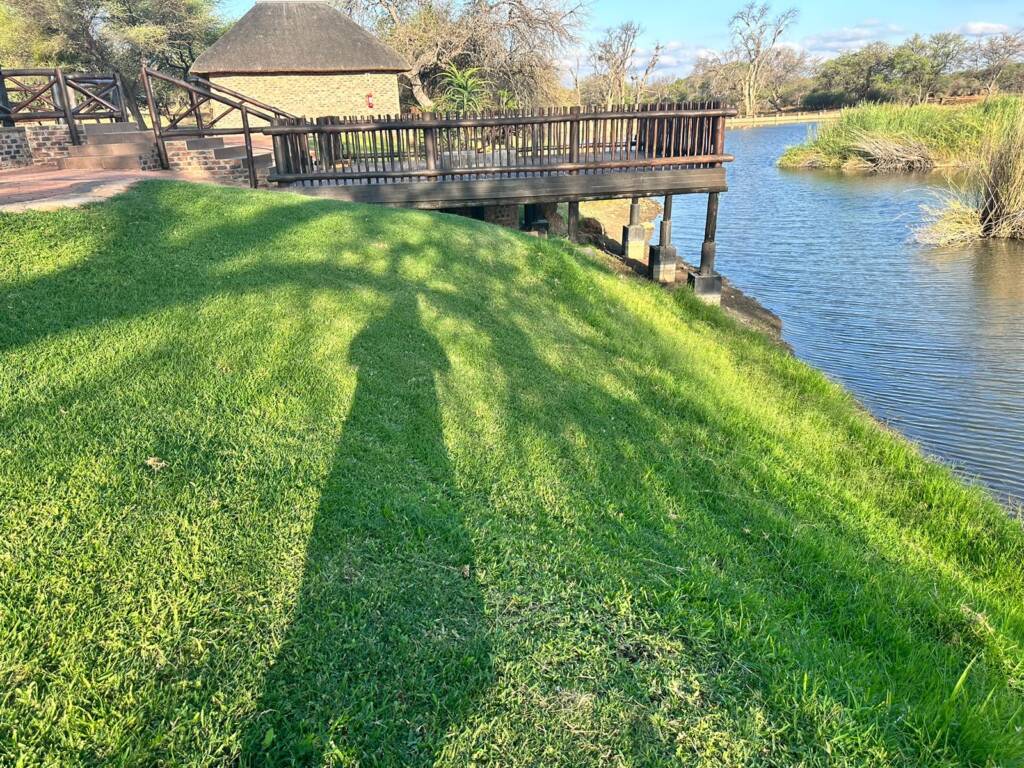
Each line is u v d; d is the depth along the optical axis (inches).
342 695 87.0
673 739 86.6
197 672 87.0
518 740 84.5
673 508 151.5
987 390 326.3
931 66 2694.4
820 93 3203.7
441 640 97.4
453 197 390.9
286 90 875.4
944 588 147.0
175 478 120.1
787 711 92.7
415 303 232.2
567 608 107.4
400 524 120.3
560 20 1177.4
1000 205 653.9
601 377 220.7
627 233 584.1
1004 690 114.0
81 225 225.9
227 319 187.0
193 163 425.7
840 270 573.3
